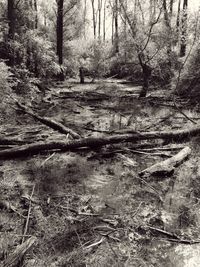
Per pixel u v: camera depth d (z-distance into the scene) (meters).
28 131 7.34
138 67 16.55
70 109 10.41
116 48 23.69
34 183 4.72
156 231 3.59
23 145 5.80
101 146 6.18
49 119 7.75
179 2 18.41
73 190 4.52
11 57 11.55
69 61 22.48
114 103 11.48
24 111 8.91
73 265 3.00
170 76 13.56
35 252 3.17
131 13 12.54
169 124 7.95
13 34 11.91
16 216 3.83
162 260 3.13
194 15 11.22
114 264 3.03
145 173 4.91
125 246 3.32
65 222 3.70
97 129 7.77
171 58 12.95
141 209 4.03
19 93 10.73
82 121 8.74
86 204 4.14
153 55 11.91
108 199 4.27
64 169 5.18
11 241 3.32
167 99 11.38
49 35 22.91
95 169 5.28
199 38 11.37
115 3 12.52
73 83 18.69
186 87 11.48
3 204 4.05
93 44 23.83
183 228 3.64
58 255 3.14
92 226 3.62
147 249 3.28
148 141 6.56
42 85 13.99
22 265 2.95
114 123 8.35
